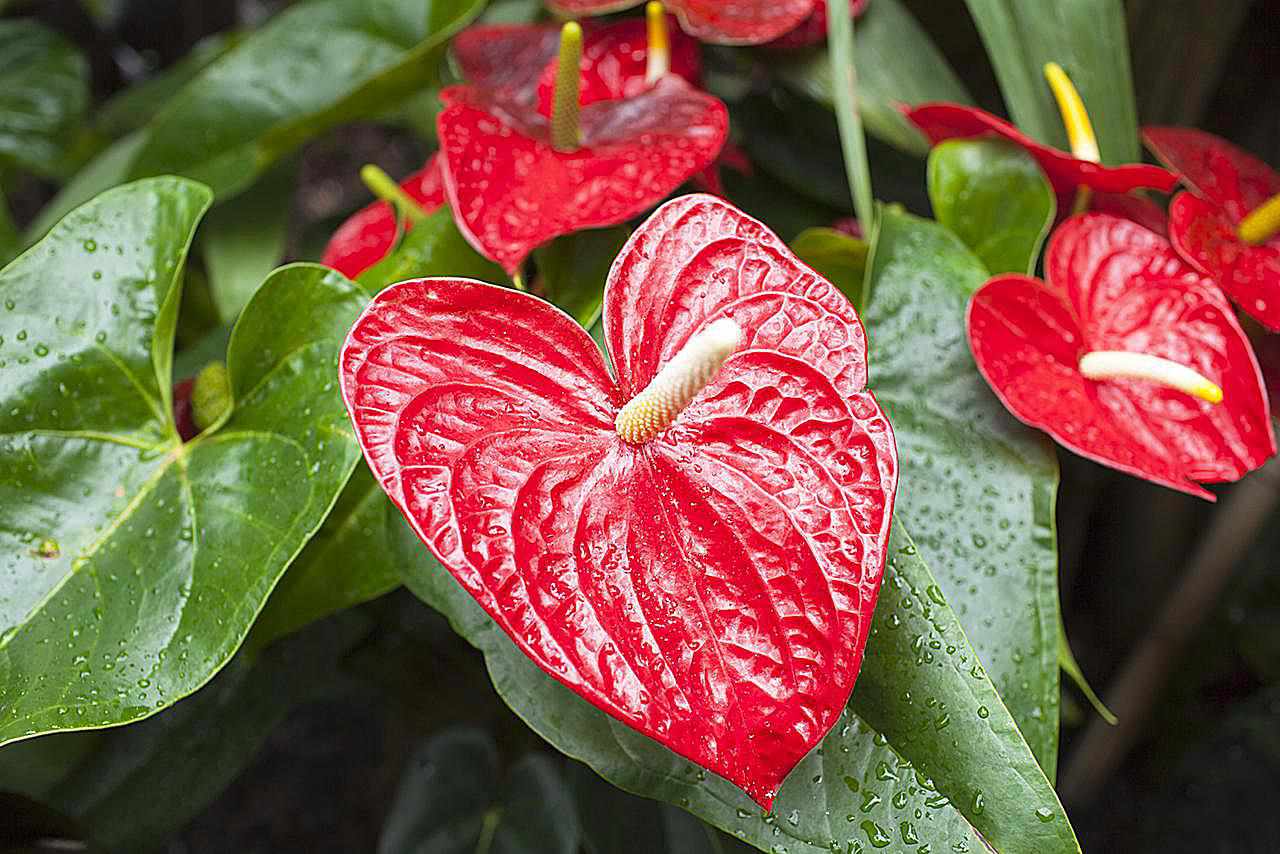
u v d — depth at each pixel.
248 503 0.65
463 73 0.80
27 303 0.67
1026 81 0.79
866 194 0.75
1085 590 1.22
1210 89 0.96
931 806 0.62
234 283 0.91
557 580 0.58
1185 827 1.10
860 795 0.63
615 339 0.62
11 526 0.65
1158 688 1.05
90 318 0.67
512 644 0.65
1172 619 1.03
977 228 0.75
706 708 0.58
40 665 0.63
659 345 0.62
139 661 0.63
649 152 0.70
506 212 0.68
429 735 0.91
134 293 0.68
